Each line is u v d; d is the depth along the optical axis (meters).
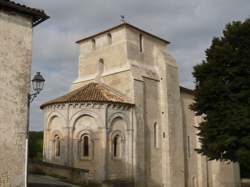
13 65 15.98
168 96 35.47
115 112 29.45
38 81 15.86
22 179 15.47
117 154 29.25
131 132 30.33
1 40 15.79
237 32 25.12
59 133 29.62
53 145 30.06
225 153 24.80
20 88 16.05
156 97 35.19
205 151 25.59
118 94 32.03
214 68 25.55
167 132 34.59
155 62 36.91
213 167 42.59
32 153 49.56
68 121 29.09
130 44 34.38
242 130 23.36
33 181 24.39
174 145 35.09
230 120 23.56
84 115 29.02
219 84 24.58
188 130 40.28
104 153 28.03
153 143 33.50
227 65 25.23
